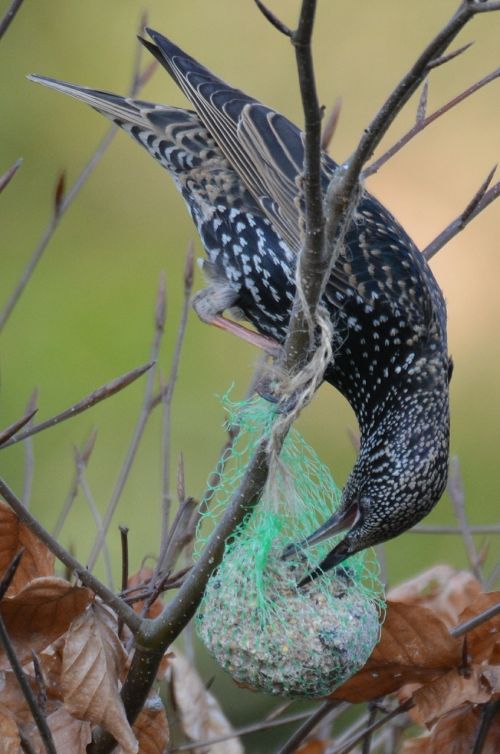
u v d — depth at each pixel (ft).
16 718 21.07
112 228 54.80
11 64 57.88
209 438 46.11
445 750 23.32
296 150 31.81
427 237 55.98
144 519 42.32
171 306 50.96
